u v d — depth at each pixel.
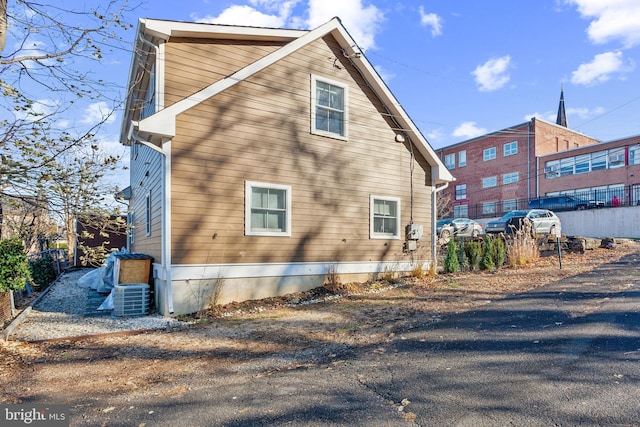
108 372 4.77
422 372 4.33
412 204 12.30
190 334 6.50
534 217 19.66
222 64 9.55
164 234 7.97
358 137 11.12
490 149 37.19
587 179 30.16
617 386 3.58
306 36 10.05
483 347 5.02
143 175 11.34
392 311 7.61
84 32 6.07
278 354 5.36
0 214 7.86
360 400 3.69
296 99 9.98
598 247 16.50
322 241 10.19
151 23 8.27
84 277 12.33
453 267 12.55
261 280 9.10
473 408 3.37
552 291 8.18
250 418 3.40
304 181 9.95
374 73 11.27
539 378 3.90
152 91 9.46
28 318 7.87
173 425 3.33
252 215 9.15
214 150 8.59
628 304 6.52
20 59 5.73
